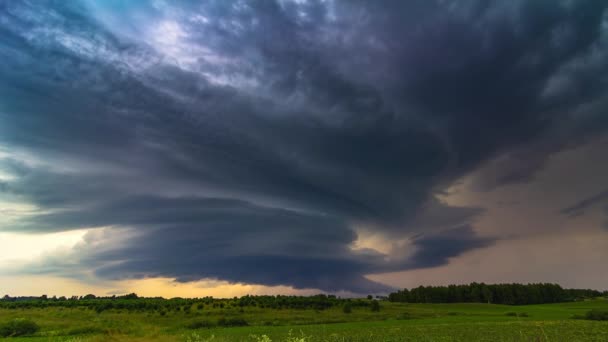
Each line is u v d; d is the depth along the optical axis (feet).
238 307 418.10
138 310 384.88
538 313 360.89
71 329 202.69
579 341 140.26
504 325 228.02
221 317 318.45
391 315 353.51
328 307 437.17
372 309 428.56
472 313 377.09
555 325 221.87
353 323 279.90
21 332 201.98
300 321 305.32
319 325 261.24
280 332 197.88
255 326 269.03
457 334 177.37
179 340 116.98
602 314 285.23
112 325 208.54
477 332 185.06
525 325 225.15
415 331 197.88
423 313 382.42
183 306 416.87
